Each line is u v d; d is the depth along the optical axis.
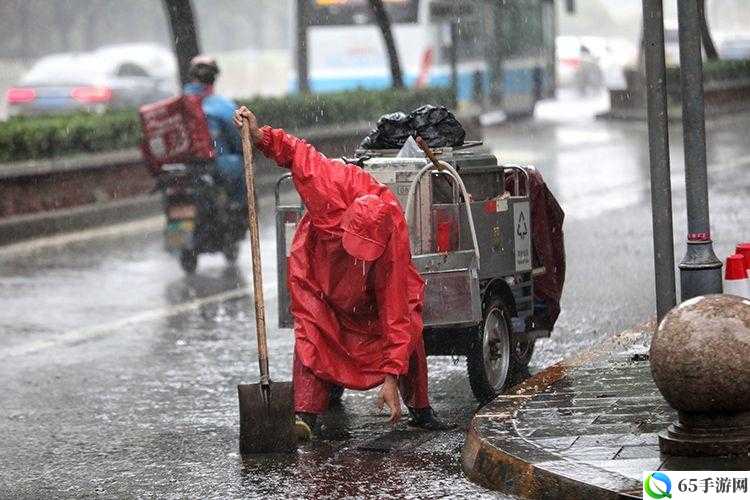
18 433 19.02
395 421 17.44
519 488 15.04
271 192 50.47
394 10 73.06
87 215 42.41
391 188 19.25
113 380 22.19
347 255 17.41
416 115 20.41
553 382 18.91
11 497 16.05
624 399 17.75
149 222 43.38
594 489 14.22
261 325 17.27
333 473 16.39
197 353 24.09
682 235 35.12
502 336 20.17
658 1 19.73
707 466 14.62
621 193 45.66
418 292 17.66
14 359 23.94
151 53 82.25
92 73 76.12
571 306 27.11
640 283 29.34
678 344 14.78
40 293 30.72
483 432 16.41
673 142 61.38
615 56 108.94
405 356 17.38
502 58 80.44
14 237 39.62
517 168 21.05
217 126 32.94
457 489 15.58
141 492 16.02
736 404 14.81
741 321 14.69
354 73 73.75
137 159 45.78
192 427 19.05
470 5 77.19
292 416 17.27
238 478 16.36
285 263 19.55
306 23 67.62
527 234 21.03
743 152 57.28
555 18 91.31
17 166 40.94
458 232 19.05
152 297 29.89
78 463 17.41
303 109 56.12
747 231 35.34
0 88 126.00
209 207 32.56
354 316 17.75
